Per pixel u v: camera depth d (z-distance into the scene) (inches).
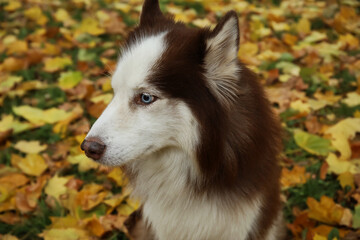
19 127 55.3
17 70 67.4
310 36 72.3
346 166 47.4
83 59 69.1
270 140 39.3
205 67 36.1
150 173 39.9
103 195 46.9
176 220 40.1
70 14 86.8
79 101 60.4
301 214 44.3
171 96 36.0
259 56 66.9
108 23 80.3
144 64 36.3
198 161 37.0
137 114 36.5
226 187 38.2
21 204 45.9
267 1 90.5
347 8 76.6
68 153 53.0
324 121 54.9
